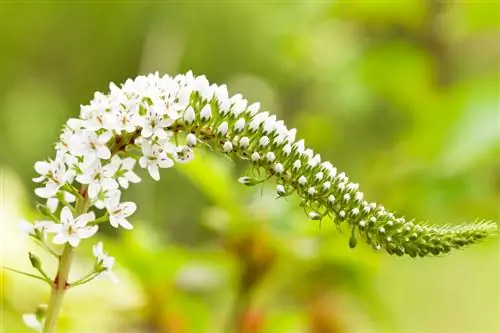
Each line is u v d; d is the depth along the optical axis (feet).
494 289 3.07
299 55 2.86
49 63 4.62
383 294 2.72
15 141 4.45
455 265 3.06
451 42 2.33
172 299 1.84
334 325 1.95
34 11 4.54
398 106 2.58
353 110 2.91
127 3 4.42
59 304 1.34
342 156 2.94
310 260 1.83
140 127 1.33
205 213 1.88
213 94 1.34
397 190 2.08
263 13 3.88
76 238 1.32
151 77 1.34
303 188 1.32
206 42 4.19
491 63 2.45
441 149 2.01
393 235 1.30
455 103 2.06
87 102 4.59
